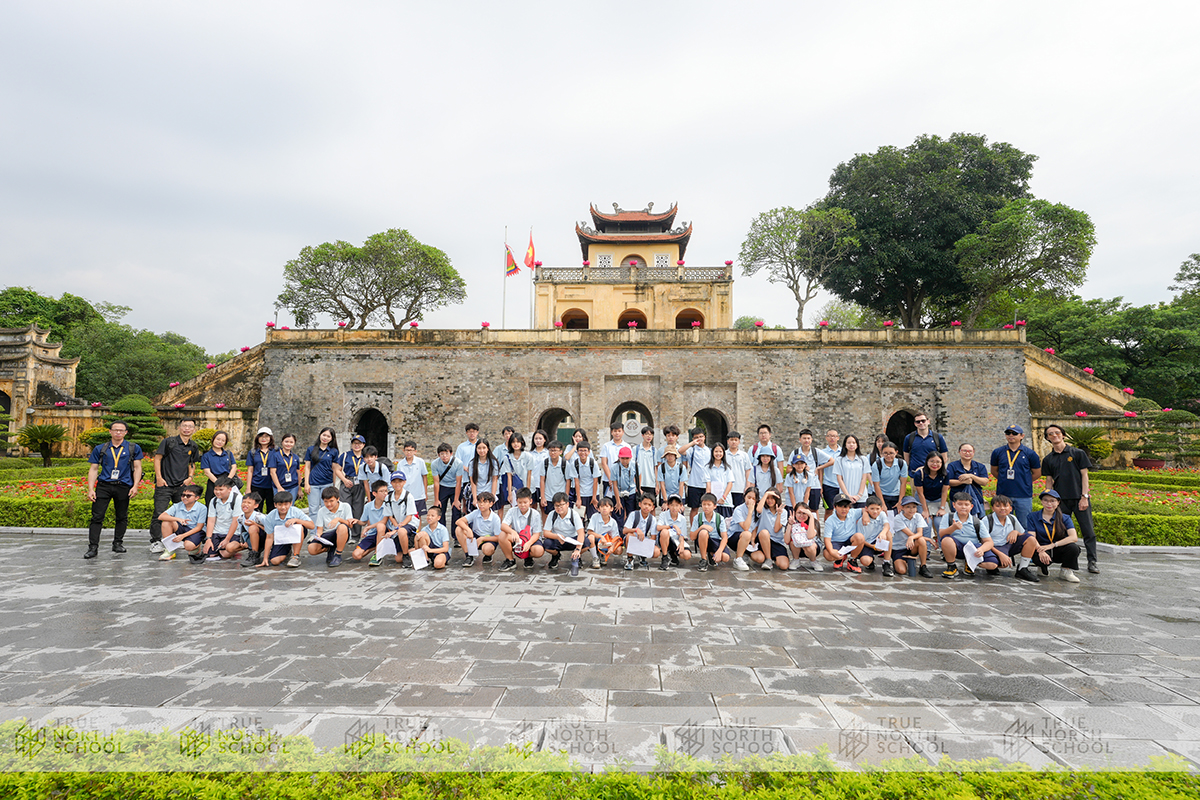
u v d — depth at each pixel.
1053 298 32.16
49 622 5.30
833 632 5.16
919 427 8.73
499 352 24.00
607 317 34.09
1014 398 22.45
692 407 23.70
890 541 7.66
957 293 33.38
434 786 2.57
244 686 3.91
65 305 43.59
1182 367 26.38
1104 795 2.57
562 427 39.25
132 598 6.15
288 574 7.39
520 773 2.65
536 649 4.68
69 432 29.44
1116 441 21.42
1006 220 28.23
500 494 8.94
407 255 35.12
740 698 3.79
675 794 2.53
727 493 8.64
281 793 2.49
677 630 5.19
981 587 6.95
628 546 7.93
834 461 9.61
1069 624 5.46
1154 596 6.55
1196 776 2.72
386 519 8.18
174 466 8.97
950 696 3.85
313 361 24.30
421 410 23.95
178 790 2.51
